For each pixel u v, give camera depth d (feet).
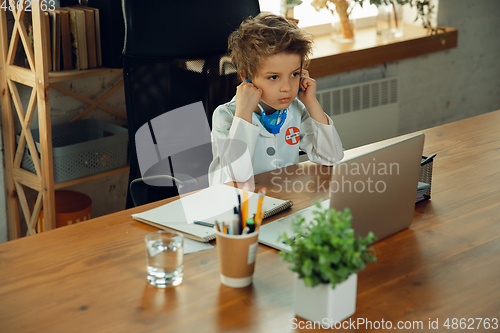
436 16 11.06
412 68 10.87
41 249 3.36
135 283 2.97
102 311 2.71
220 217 3.73
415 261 3.21
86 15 6.77
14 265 3.16
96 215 8.59
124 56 5.44
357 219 3.18
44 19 6.07
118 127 7.67
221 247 2.88
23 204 7.32
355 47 9.44
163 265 2.91
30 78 6.43
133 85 5.46
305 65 5.22
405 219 3.57
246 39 4.78
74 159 6.92
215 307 2.74
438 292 2.88
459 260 3.22
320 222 2.54
